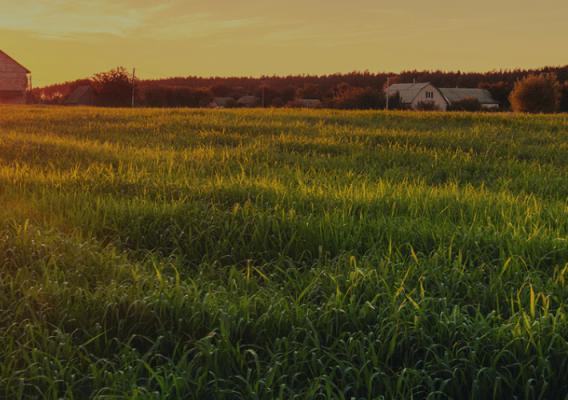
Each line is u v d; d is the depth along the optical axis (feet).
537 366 16.02
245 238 27.17
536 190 40.11
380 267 22.07
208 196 34.30
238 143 65.16
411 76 529.04
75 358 16.97
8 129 78.18
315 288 20.57
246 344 17.88
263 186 36.01
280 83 643.86
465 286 21.03
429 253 24.07
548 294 19.43
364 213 30.30
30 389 15.94
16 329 17.92
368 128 80.48
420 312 17.88
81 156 51.98
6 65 257.96
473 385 15.23
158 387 16.08
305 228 26.84
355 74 599.98
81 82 322.96
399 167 49.26
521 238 25.35
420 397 15.87
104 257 23.82
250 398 15.28
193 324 18.38
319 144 61.82
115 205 30.89
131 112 115.55
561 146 62.69
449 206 31.86
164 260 24.82
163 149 59.41
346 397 15.81
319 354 16.89
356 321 18.25
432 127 84.53
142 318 18.78
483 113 107.45
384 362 16.94
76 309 19.07
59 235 25.96
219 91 442.09
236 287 20.90
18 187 36.40
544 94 195.42
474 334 16.78
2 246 24.12
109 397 14.80
